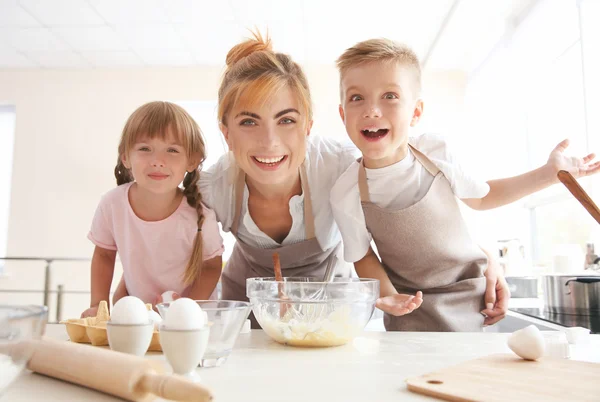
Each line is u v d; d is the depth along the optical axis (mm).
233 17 3445
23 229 4250
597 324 1316
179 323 553
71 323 767
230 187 1276
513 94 3455
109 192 1331
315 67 4227
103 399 477
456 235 1255
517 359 618
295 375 570
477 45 3707
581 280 1475
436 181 1223
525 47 3080
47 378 546
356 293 764
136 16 3441
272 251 1261
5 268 4219
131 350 628
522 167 3545
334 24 3537
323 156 1277
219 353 616
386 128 1110
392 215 1192
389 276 1336
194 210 1269
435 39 3713
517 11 3164
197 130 1259
